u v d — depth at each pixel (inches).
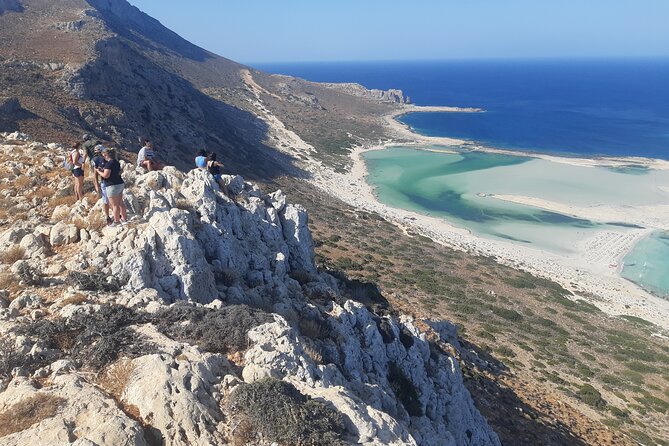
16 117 2197.3
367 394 557.9
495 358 1572.3
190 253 579.8
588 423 1238.3
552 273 2783.0
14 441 321.1
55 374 398.0
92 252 568.4
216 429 359.6
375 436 402.0
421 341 857.5
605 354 1873.8
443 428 714.8
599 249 3129.9
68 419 341.7
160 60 6889.8
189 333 471.2
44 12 4950.8
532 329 1969.7
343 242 2615.7
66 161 797.9
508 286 2453.2
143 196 676.1
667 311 2443.4
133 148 2726.4
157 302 513.3
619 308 2433.6
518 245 3174.2
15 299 486.6
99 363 410.9
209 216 691.4
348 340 645.9
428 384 783.7
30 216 668.7
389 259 2492.6
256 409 367.9
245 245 749.3
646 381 1700.3
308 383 448.1
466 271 2564.0
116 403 365.1
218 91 7032.5
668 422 1439.5
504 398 1163.3
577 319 2176.4
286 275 784.9
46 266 550.0
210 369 411.8
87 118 2664.9
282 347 462.6
